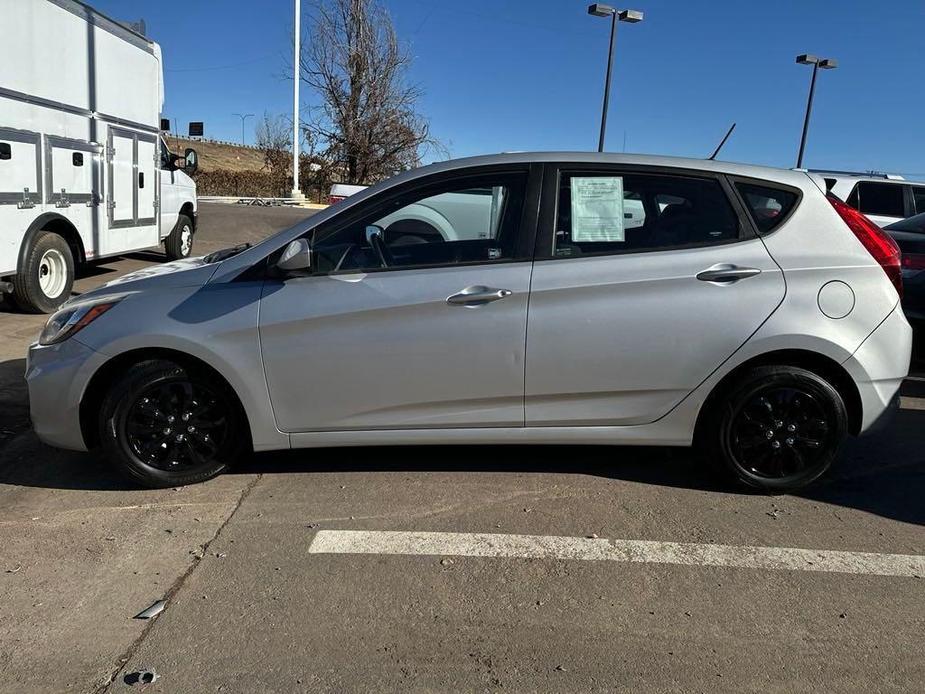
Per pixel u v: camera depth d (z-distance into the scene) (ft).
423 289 11.88
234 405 12.50
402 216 12.37
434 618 9.23
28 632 8.82
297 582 9.96
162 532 11.24
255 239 52.60
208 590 9.75
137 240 32.14
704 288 11.98
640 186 12.38
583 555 10.77
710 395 12.44
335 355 11.99
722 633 9.00
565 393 12.24
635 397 12.32
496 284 11.88
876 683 8.14
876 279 12.21
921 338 23.98
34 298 24.88
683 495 12.81
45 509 11.96
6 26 22.47
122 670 8.20
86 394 12.18
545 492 12.84
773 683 8.13
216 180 113.91
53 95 25.07
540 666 8.37
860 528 11.73
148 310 11.97
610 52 82.38
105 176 28.86
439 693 7.92
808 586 10.05
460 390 12.16
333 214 12.25
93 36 27.45
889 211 33.81
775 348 12.01
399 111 107.04
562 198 12.30
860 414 12.45
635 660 8.49
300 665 8.32
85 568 10.23
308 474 13.42
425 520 11.74
